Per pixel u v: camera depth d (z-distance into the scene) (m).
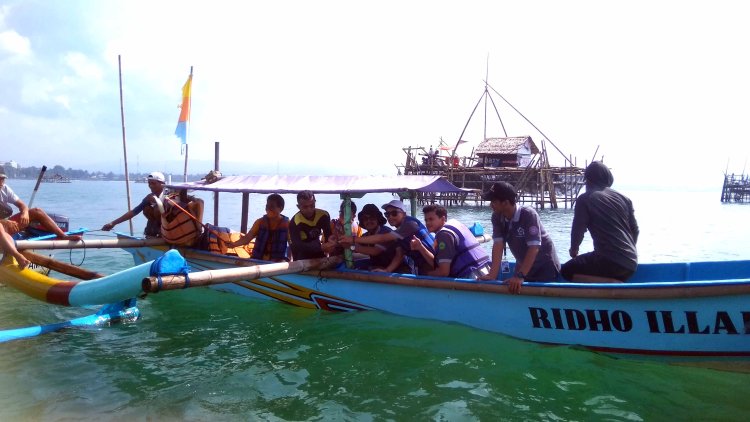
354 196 7.41
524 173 39.38
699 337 5.17
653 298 5.20
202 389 5.19
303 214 7.57
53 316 7.83
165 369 5.72
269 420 4.55
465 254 6.74
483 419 4.56
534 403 4.84
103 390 5.16
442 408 4.75
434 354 5.98
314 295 7.78
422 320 6.80
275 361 5.93
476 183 42.28
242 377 5.48
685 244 21.41
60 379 5.43
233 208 38.91
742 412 4.64
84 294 7.07
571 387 5.14
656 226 30.58
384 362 5.82
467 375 5.45
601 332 5.66
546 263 6.22
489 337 6.26
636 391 5.04
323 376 5.49
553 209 39.03
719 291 4.87
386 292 7.07
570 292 5.61
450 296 6.54
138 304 8.39
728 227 29.72
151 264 6.09
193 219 8.98
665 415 4.61
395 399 4.95
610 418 4.57
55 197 60.94
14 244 8.15
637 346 5.52
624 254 5.93
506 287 5.98
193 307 8.20
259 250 8.41
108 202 49.62
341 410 4.73
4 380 5.40
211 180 9.49
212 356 6.12
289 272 6.98
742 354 5.05
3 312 7.95
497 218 6.24
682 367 5.40
